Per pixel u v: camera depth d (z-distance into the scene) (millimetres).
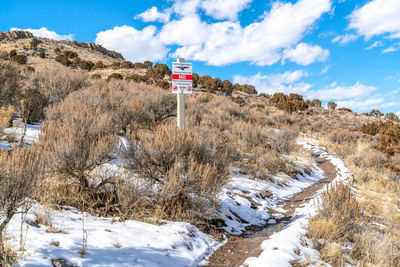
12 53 47250
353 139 22641
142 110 9711
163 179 5008
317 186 10070
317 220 5078
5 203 2512
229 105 19984
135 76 36469
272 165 10664
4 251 2227
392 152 16281
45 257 2510
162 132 5000
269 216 6277
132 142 5082
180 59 5855
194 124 12062
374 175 11930
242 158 10547
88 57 79000
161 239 3580
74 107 7113
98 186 4746
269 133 14047
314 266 3395
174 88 5746
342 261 3629
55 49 70875
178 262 3195
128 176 4832
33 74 10602
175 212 4660
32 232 2965
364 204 7051
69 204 4199
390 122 18469
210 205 4961
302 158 14625
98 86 11984
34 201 3627
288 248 3816
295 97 51219
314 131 29500
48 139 4508
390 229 5395
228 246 4168
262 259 3461
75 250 2789
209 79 54594
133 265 2783
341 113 54438
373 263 3869
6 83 8250
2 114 6863
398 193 9211
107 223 3801
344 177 11086
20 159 2773
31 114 8250
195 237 4059
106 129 5371
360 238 4539
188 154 4957
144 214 4387
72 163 4320
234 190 7336
